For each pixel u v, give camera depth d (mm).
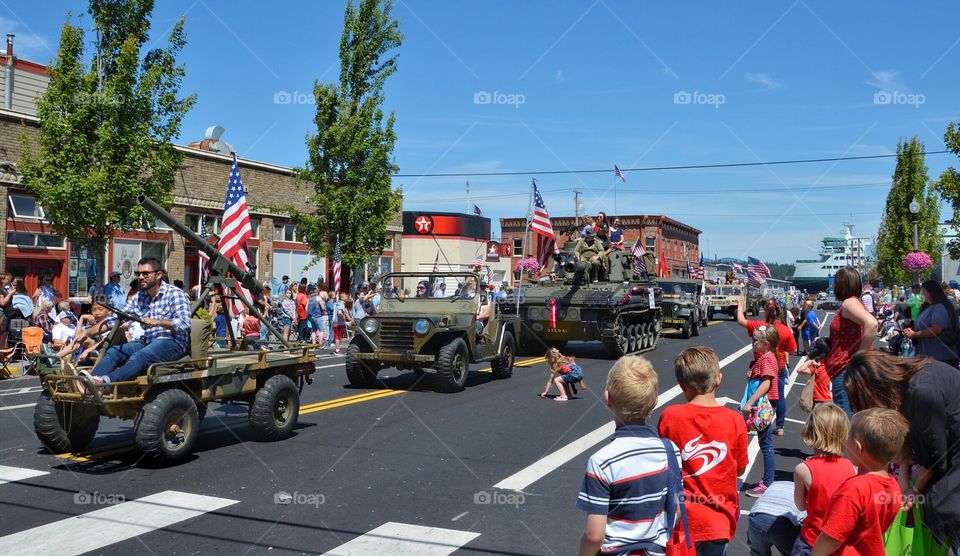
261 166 25516
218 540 5266
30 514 5773
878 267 40031
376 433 8969
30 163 14641
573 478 7059
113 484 6629
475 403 11266
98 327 7820
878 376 3791
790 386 14062
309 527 5562
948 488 3641
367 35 22703
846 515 3322
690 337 25828
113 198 14891
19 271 18156
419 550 5121
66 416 7469
